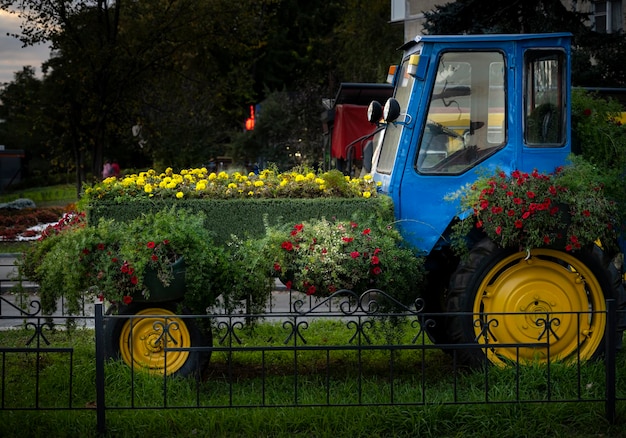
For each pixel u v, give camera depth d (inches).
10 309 435.8
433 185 272.4
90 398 238.1
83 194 277.1
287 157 1067.3
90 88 969.5
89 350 298.8
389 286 251.0
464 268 262.7
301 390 248.2
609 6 888.9
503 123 273.4
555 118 273.4
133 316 213.0
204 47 1007.0
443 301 307.0
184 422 213.2
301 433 207.8
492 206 255.1
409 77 283.4
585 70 698.2
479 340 263.3
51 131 1042.1
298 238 253.9
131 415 215.9
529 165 272.4
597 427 213.2
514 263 265.7
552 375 246.8
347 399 230.5
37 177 1854.1
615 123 294.4
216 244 264.2
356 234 254.8
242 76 1143.6
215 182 281.9
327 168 762.8
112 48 916.6
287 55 1854.1
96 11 932.0
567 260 264.8
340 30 1608.0
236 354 305.0
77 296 246.8
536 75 272.8
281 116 1122.0
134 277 241.3
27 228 784.9
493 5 678.5
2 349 210.7
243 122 1411.2
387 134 291.3
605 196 265.6
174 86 1036.5
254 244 253.4
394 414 212.7
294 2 1882.4
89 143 1037.8
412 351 309.7
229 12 962.7
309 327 354.6
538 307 264.1
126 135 1082.1
